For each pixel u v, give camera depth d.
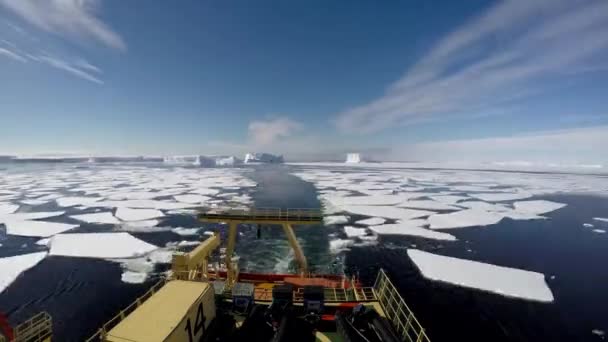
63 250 21.81
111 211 36.03
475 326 13.11
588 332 12.70
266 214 11.85
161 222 30.73
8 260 19.59
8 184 64.19
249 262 20.34
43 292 15.80
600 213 38.31
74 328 12.71
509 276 17.98
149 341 4.74
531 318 13.77
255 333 6.52
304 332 6.98
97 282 16.97
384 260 21.00
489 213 36.22
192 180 75.25
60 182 68.75
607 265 20.66
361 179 86.06
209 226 29.14
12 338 5.27
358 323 7.32
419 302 15.12
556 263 21.05
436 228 29.58
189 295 6.21
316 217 11.77
